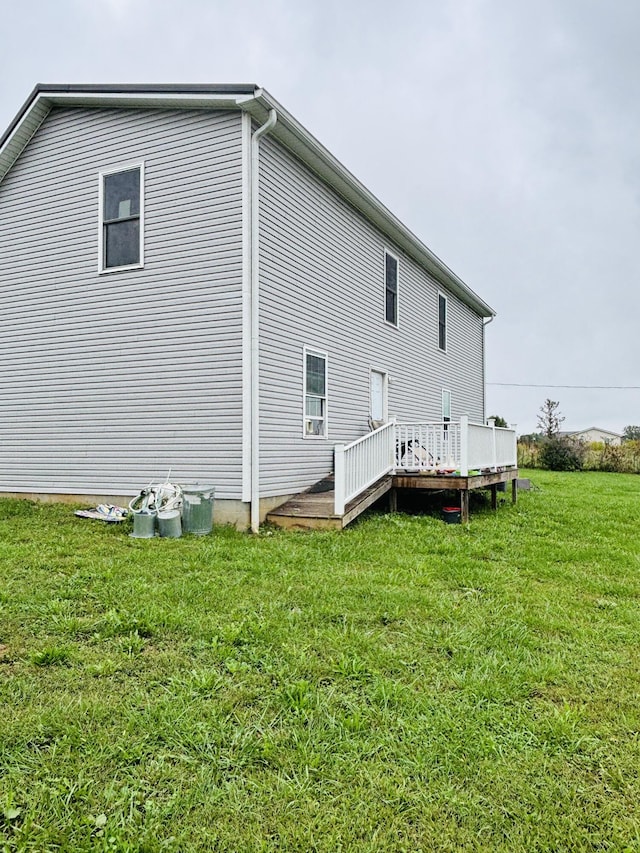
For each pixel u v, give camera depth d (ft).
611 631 14.29
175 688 10.46
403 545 23.54
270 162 28.32
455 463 33.68
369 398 39.24
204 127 27.71
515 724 9.64
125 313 29.63
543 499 42.98
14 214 33.47
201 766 8.31
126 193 29.81
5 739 8.76
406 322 45.75
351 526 27.25
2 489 33.53
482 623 14.39
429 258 47.37
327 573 18.69
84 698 10.02
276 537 24.79
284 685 10.61
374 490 29.58
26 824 7.05
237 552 21.33
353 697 10.33
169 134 28.63
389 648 12.53
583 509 37.58
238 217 26.73
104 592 15.80
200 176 27.73
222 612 14.49
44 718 9.32
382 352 41.34
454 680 11.14
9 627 13.23
